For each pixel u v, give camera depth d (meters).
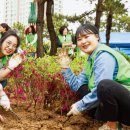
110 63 2.60
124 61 2.65
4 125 2.88
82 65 3.34
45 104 3.28
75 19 12.23
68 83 2.99
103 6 9.94
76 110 2.71
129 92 2.46
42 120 3.05
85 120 3.02
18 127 2.86
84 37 2.75
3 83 3.13
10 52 2.99
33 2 7.34
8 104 2.97
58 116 3.13
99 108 2.54
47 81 3.15
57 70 3.09
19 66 3.13
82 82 2.97
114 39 15.88
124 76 2.61
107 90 2.42
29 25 7.18
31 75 3.17
